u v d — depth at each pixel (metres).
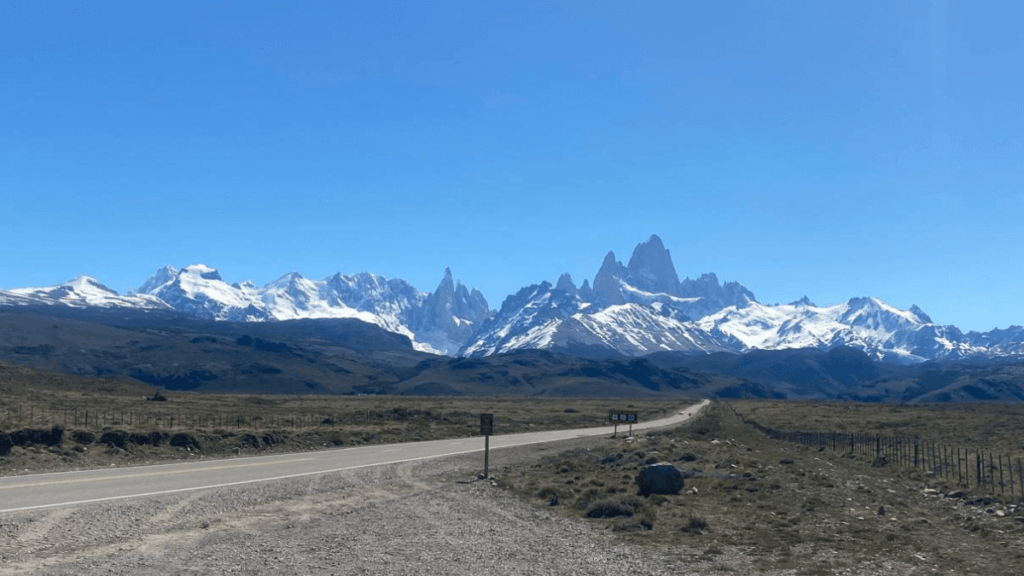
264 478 39.75
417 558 22.72
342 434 70.81
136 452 50.09
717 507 32.94
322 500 33.81
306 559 22.27
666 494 36.38
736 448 66.56
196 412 99.75
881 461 53.66
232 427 70.12
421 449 63.00
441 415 111.00
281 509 31.02
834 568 21.83
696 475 43.91
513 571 21.25
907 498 37.81
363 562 22.05
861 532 27.41
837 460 57.69
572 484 40.28
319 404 167.50
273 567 21.17
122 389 161.75
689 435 84.56
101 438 50.41
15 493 31.78
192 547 23.45
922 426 92.75
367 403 183.75
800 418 127.50
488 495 36.72
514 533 26.95
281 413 110.81
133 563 21.11
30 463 43.00
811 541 25.62
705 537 26.22
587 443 72.75
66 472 40.50
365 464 48.81
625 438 80.00
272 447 59.88
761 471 46.81
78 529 25.14
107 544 23.39
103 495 32.03
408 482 40.91
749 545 25.03
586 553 23.69
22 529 24.58
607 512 30.81
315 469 44.94
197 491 34.12
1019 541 26.34
